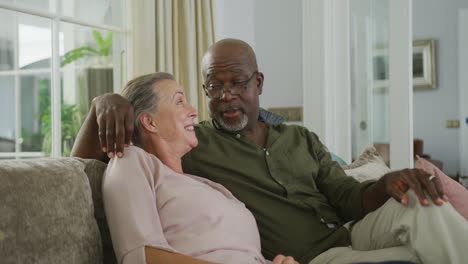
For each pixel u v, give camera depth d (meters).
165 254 1.09
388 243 1.41
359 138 3.68
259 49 3.84
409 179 1.40
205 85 1.77
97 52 2.62
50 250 0.99
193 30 2.86
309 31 3.66
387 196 1.53
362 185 1.69
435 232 1.27
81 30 2.53
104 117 1.24
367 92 3.65
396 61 3.51
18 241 0.93
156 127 1.43
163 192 1.27
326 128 3.65
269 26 3.80
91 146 1.33
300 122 3.74
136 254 1.07
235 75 1.70
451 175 6.96
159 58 2.60
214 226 1.28
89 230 1.11
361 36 3.64
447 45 6.96
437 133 7.05
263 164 1.72
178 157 1.48
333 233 1.66
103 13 2.59
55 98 2.41
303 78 3.69
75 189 1.10
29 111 2.49
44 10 2.31
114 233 1.12
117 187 1.15
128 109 1.26
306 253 1.62
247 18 3.75
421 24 7.07
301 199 1.71
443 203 1.32
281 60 3.78
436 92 7.03
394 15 3.51
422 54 7.05
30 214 0.97
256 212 1.64
